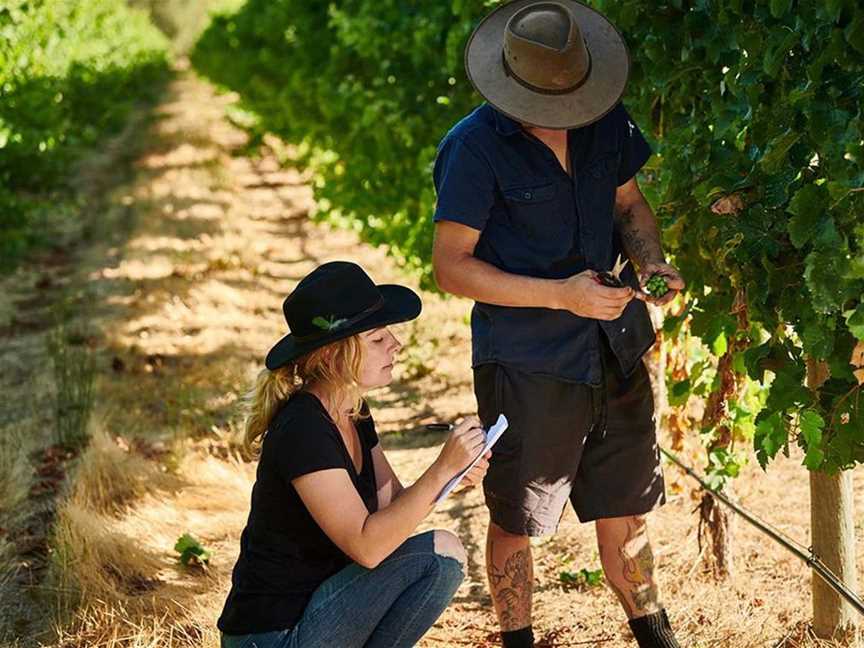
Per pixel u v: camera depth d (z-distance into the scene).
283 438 2.96
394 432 6.13
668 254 3.82
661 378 4.30
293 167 15.23
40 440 6.03
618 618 3.97
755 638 3.67
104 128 19.22
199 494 5.26
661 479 3.47
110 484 5.24
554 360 3.26
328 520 2.92
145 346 7.75
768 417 3.08
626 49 3.22
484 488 3.41
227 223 11.95
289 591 3.02
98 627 4.03
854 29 2.74
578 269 3.26
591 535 4.63
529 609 3.49
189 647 3.84
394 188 7.67
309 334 2.97
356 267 3.03
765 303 3.20
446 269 3.22
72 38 15.88
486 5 5.57
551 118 3.10
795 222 2.82
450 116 6.74
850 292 2.78
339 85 9.33
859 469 4.84
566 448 3.31
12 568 4.55
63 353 6.78
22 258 10.70
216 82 23.34
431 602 3.04
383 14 7.64
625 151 3.36
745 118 3.23
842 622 3.53
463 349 7.34
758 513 4.62
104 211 12.94
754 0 3.23
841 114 2.86
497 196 3.23
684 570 4.19
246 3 18.53
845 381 3.02
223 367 7.15
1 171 11.87
